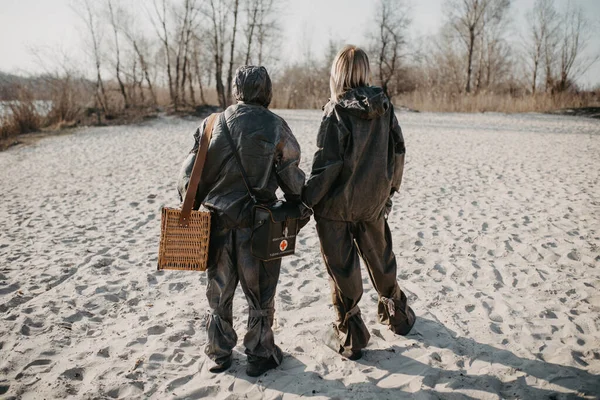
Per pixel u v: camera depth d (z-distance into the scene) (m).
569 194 7.20
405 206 6.68
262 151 2.46
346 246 2.70
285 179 2.54
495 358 2.83
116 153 12.47
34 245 5.19
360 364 2.80
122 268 4.48
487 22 42.34
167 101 28.19
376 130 2.55
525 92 40.50
